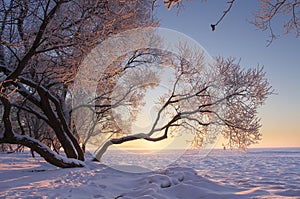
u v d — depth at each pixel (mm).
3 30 6910
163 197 4992
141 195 5102
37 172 8172
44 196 4629
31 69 8406
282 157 25875
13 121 16688
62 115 9688
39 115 9867
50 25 6465
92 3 6777
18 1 6551
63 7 6816
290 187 6176
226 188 5934
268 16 5305
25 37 6770
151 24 8109
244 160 20906
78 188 5367
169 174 7168
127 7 7254
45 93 8945
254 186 6348
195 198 5121
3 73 8461
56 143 14039
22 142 8039
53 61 7586
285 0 5031
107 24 6934
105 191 5531
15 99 10047
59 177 6883
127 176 7531
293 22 5391
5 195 4652
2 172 8141
